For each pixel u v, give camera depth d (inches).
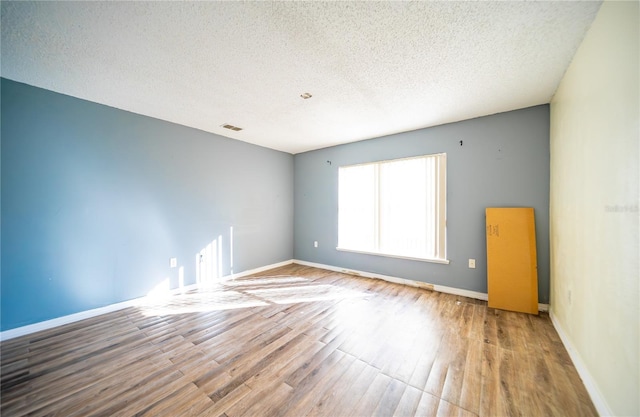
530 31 64.6
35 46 70.5
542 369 70.7
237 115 124.5
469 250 127.9
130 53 74.1
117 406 58.6
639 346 43.3
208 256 152.4
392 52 73.6
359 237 170.9
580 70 70.6
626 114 47.9
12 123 91.2
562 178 88.6
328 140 169.8
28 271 94.3
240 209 170.9
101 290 111.3
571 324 77.2
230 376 69.0
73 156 104.6
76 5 55.3
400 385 65.1
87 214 108.1
